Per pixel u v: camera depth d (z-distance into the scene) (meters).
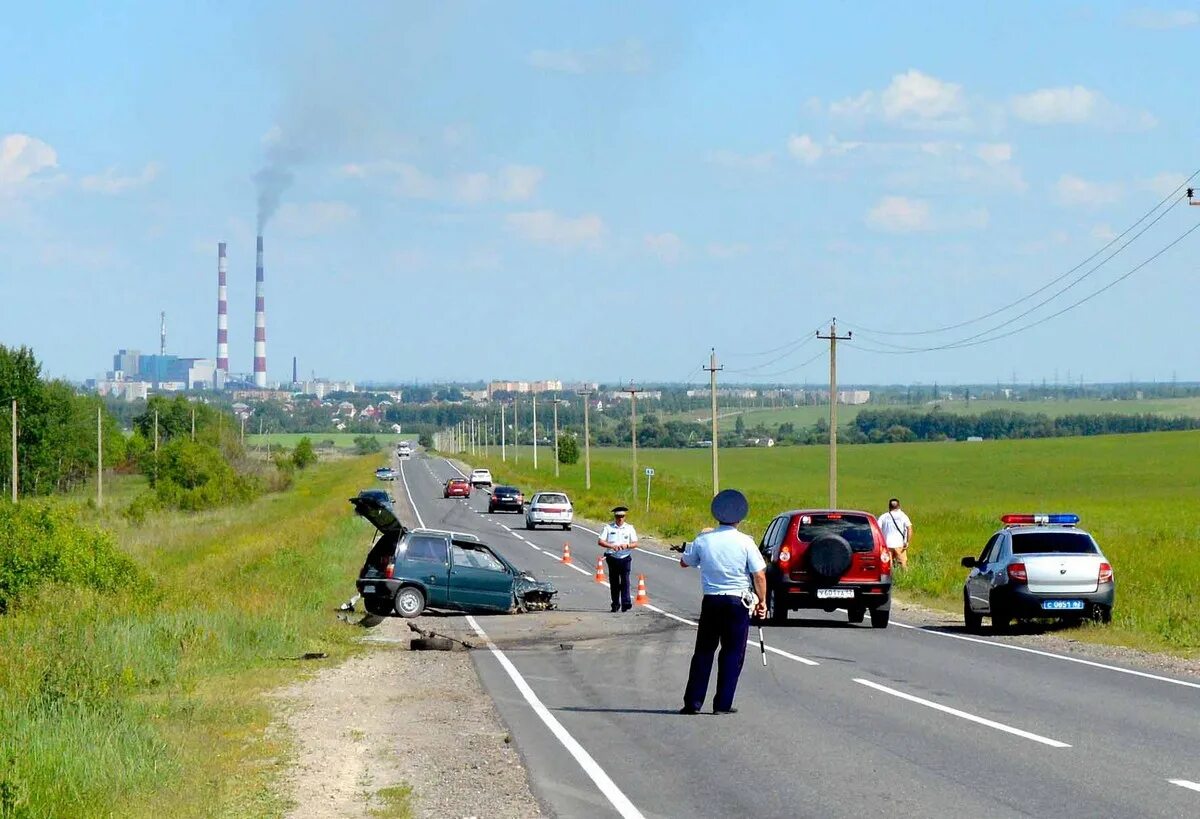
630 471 157.50
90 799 11.91
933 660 22.67
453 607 32.19
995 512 84.00
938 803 11.73
